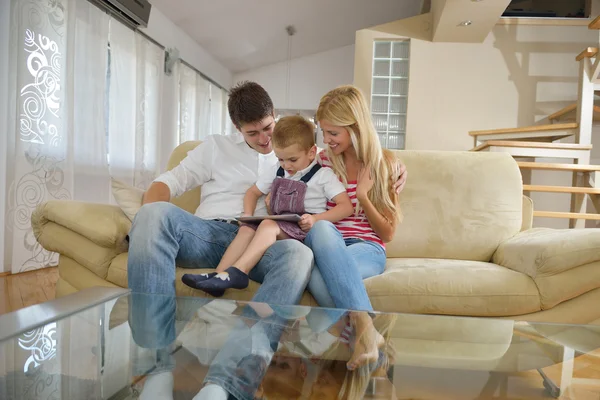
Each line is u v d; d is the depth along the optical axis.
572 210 3.83
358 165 1.65
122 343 0.70
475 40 4.80
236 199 1.71
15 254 2.99
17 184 2.99
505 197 1.86
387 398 0.59
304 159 1.60
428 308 1.38
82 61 3.63
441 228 1.83
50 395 0.52
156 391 0.56
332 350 0.71
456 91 4.90
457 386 0.64
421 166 1.92
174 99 5.44
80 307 0.82
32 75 3.07
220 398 0.56
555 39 4.81
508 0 3.79
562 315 1.39
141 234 1.28
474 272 1.44
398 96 5.02
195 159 1.76
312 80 7.86
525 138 4.23
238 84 1.73
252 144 1.73
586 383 0.67
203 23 5.81
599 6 4.78
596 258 1.36
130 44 4.35
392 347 0.74
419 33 4.92
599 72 3.56
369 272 1.43
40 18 3.12
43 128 3.17
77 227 1.46
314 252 1.32
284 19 6.26
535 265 1.40
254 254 1.35
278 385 0.61
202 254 1.45
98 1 3.77
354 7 6.10
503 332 0.82
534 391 0.64
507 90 4.86
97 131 3.81
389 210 1.57
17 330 0.69
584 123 3.64
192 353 0.68
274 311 0.86
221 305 0.88
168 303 0.89
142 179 4.59
